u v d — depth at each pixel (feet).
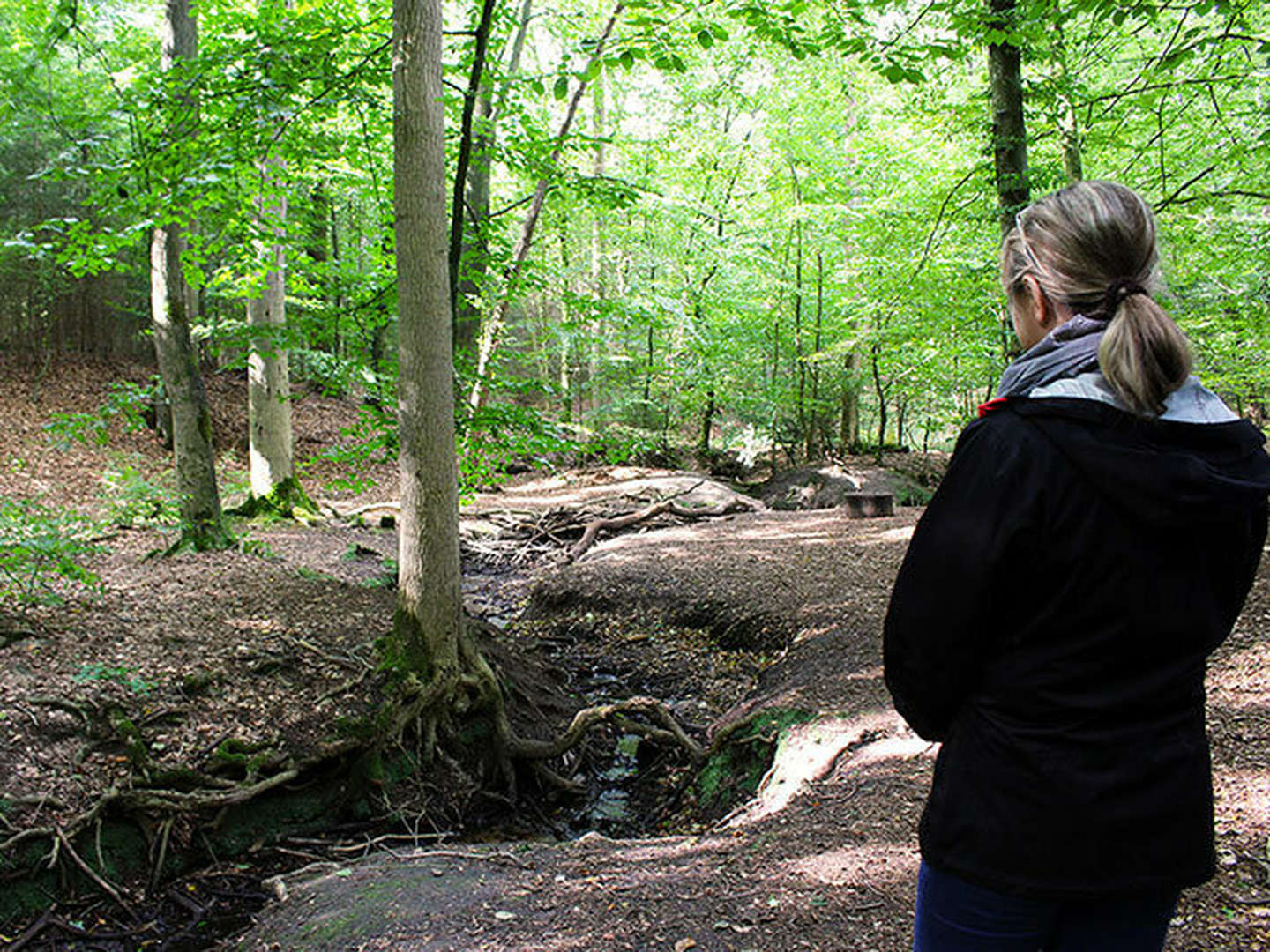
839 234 63.21
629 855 14.17
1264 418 42.78
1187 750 4.23
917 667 4.54
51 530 20.31
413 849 16.84
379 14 24.47
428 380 19.39
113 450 52.39
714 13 19.51
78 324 64.80
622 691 26.53
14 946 13.65
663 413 78.84
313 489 56.08
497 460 25.27
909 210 33.94
